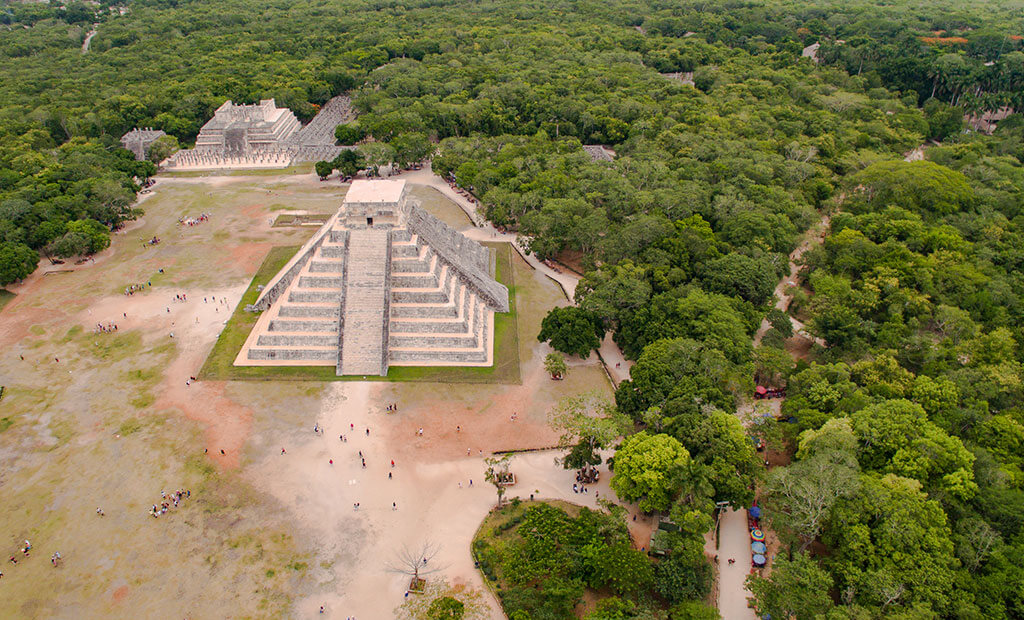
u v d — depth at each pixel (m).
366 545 75.69
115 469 85.44
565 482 85.81
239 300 127.19
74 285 132.25
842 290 118.62
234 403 98.69
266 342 110.50
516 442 92.38
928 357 102.88
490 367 108.69
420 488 84.06
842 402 90.00
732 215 143.25
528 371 108.06
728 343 99.56
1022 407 92.00
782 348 107.81
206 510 79.50
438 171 190.00
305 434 92.81
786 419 95.50
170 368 106.62
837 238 137.38
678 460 77.44
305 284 114.31
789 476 73.75
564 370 103.88
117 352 110.62
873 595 65.00
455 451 90.44
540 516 76.31
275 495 82.12
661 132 197.38
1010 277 123.25
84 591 69.00
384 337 108.00
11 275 127.75
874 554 68.94
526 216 148.00
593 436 83.31
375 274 112.25
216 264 141.75
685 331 105.12
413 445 91.19
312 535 76.75
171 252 146.88
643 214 141.75
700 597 68.75
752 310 112.56
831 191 164.62
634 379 95.88
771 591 66.44
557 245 140.88
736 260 121.50
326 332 111.56
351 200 117.50
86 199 154.12
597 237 138.62
